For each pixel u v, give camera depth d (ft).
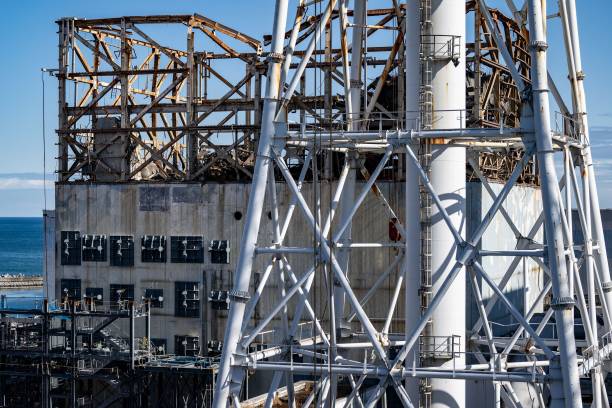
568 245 257.75
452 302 261.03
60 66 448.65
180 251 434.30
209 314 430.61
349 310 402.52
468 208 379.96
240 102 430.61
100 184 446.60
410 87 270.26
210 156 448.65
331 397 267.80
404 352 244.22
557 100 292.81
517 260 292.40
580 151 283.79
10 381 421.18
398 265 395.34
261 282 261.85
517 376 237.25
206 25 443.73
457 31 265.54
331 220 277.44
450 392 258.78
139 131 441.27
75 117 450.30
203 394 386.93
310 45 266.57
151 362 399.24
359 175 402.72
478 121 379.96
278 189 413.80
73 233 450.30
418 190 264.52
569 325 233.35
